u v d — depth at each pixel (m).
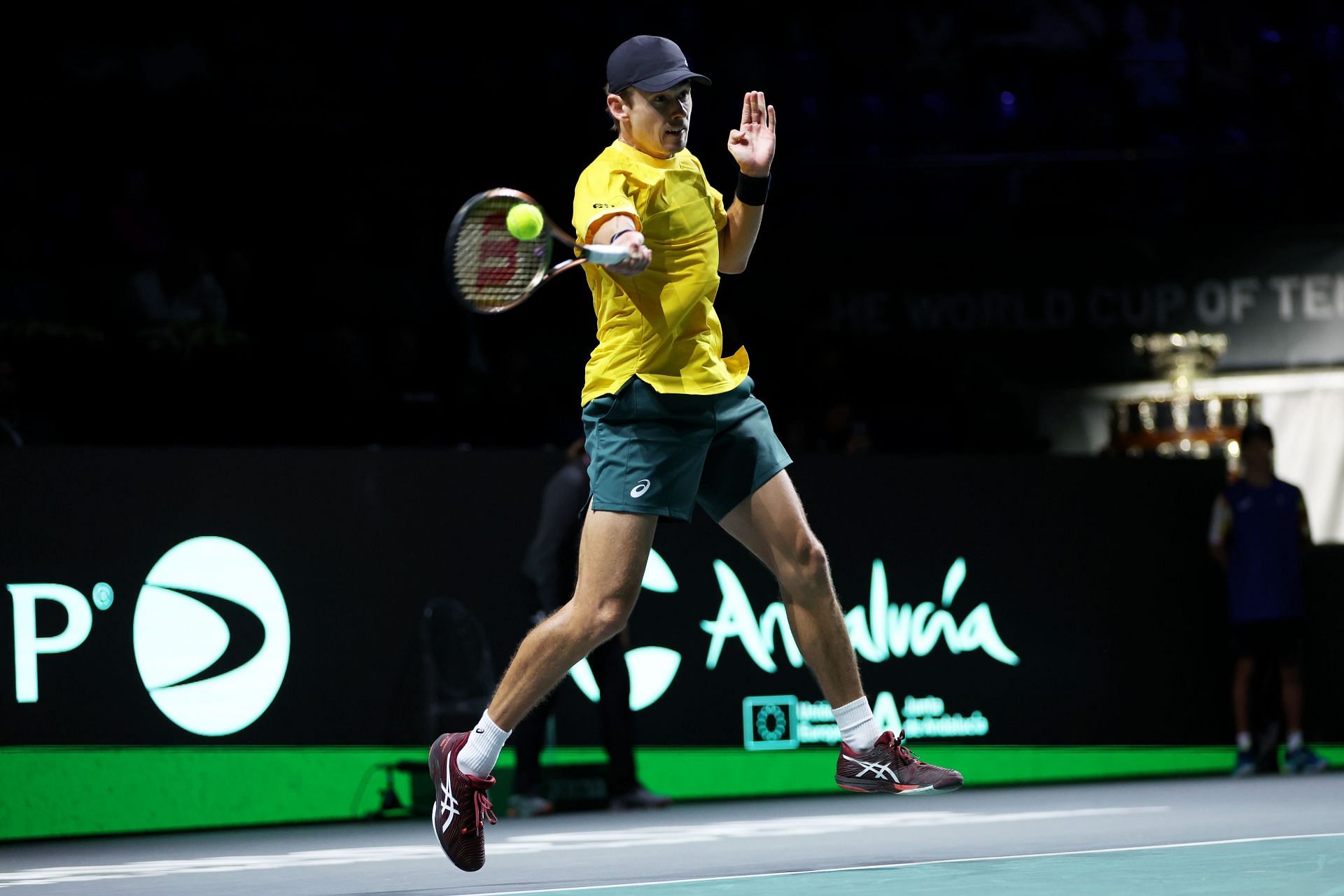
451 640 23.02
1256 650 28.00
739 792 24.69
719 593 24.83
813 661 12.51
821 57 44.12
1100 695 27.55
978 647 26.66
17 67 37.22
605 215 10.95
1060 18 45.03
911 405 38.50
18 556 20.75
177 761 21.41
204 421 30.53
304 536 22.31
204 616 21.67
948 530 26.61
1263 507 28.09
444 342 35.72
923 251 39.47
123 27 38.34
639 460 11.68
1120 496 28.08
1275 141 43.88
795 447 32.16
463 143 39.81
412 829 20.80
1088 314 39.75
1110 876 11.68
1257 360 39.94
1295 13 45.25
